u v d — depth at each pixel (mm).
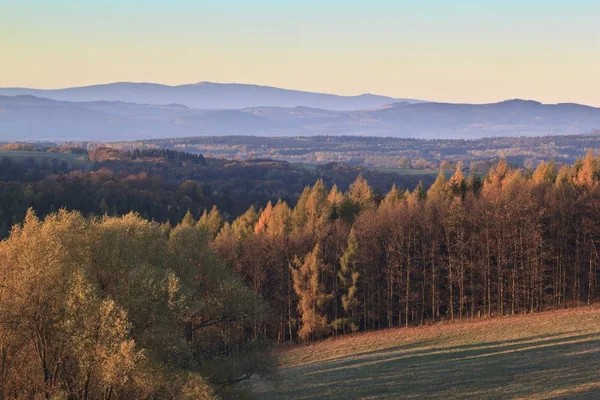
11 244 36469
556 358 53594
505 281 85812
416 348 68000
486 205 85875
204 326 43812
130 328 32906
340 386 53531
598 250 84750
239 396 40312
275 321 81438
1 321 33500
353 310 84312
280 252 86125
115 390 34500
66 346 33219
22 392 34781
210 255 43875
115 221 42594
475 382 49625
